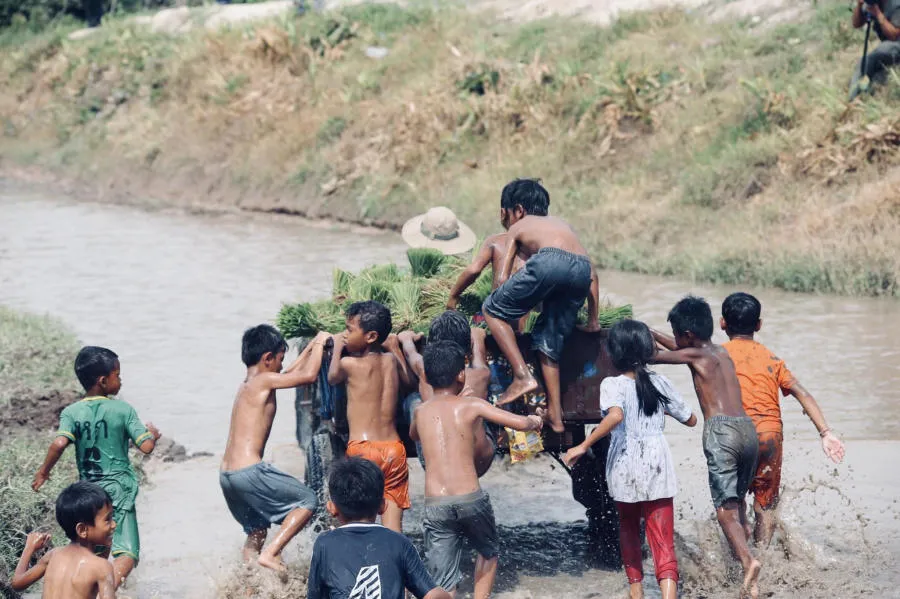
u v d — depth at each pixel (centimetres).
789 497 1552
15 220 5309
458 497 1170
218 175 5934
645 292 3238
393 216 4869
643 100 4669
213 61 6869
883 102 3775
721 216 3834
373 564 903
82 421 1231
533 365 1316
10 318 2792
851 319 2762
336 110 5788
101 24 8631
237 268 3866
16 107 7969
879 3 3869
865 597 1227
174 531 1524
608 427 1201
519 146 4844
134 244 4506
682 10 5356
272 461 1830
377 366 1270
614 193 4262
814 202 3619
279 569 1248
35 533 1109
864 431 1880
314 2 7038
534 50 5469
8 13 9212
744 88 4356
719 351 1291
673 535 1310
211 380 2391
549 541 1470
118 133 6856
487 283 1472
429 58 5856
